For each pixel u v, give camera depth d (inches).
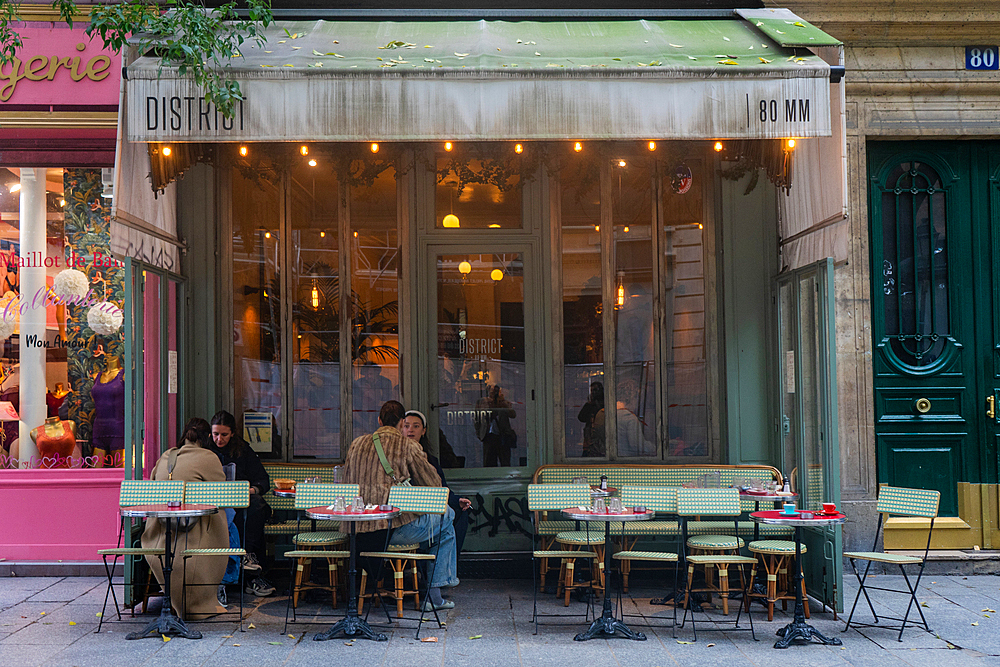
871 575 325.7
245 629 253.0
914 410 337.7
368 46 271.4
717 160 333.1
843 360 332.5
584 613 273.3
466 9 322.0
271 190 334.6
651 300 336.8
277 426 332.8
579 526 292.7
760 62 251.4
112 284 331.0
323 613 273.0
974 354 339.6
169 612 247.3
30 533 319.3
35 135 322.3
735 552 293.4
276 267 334.6
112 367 329.4
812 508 287.6
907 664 222.5
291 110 241.4
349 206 335.3
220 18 259.4
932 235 341.7
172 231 316.2
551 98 243.1
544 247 334.6
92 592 294.0
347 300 334.0
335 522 306.2
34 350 328.2
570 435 335.3
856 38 334.6
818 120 244.5
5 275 328.8
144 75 240.7
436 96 242.5
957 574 325.1
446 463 334.6
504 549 330.6
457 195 336.8
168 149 287.6
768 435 329.7
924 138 340.2
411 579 290.2
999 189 342.3
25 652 228.8
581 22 314.0
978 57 336.8
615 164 336.2
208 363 327.9
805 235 297.4
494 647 236.7
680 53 263.3
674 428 334.6
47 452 325.4
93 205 331.0
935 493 258.4
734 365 330.6
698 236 335.9
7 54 315.3
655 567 321.4
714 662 223.6
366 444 279.6
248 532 298.7
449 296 337.1
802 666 220.5
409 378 331.6
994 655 229.9
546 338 334.3
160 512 241.1
